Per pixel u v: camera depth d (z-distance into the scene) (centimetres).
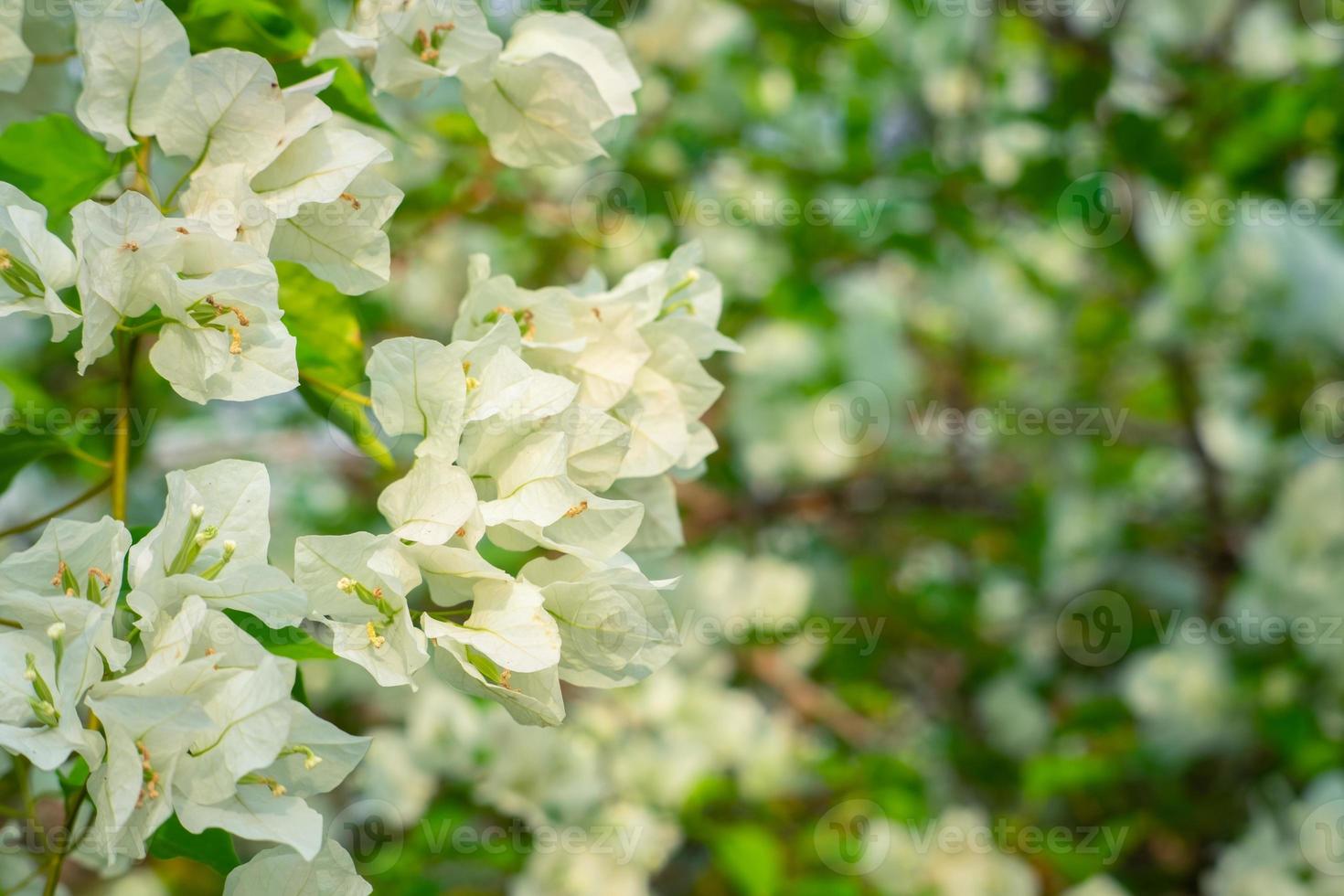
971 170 169
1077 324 232
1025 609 236
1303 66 174
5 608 82
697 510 218
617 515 86
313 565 84
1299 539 199
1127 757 193
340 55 90
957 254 207
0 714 82
